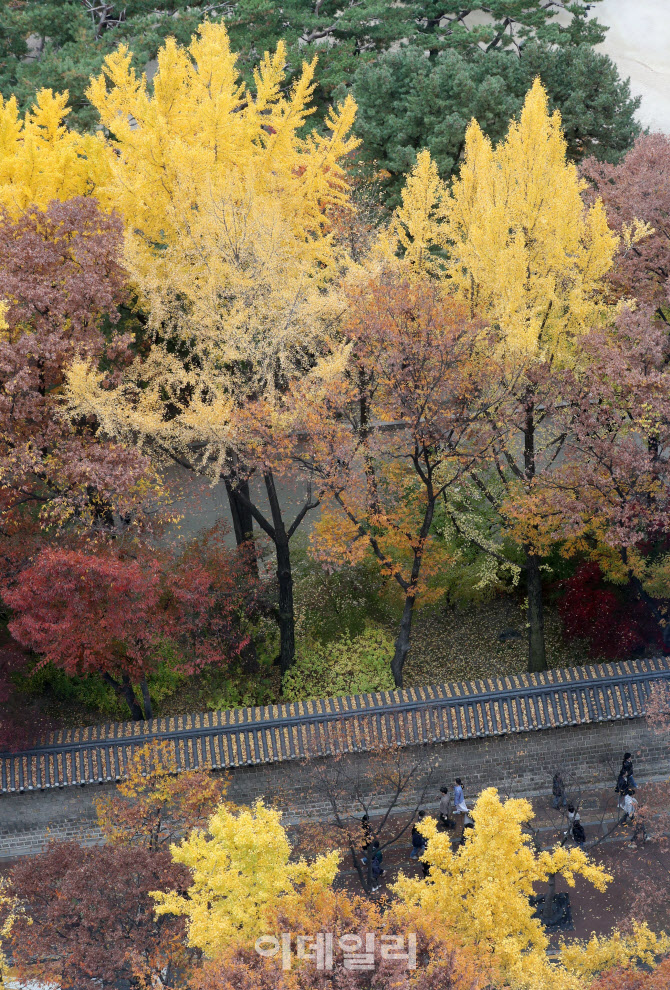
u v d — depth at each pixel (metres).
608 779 35.72
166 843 30.67
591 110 52.97
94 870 25.73
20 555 33.91
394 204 51.06
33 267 32.41
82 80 50.09
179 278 33.22
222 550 37.00
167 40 34.19
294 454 34.44
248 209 34.06
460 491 37.25
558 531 34.62
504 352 33.50
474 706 33.97
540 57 53.19
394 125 50.94
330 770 34.28
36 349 31.34
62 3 58.62
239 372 34.22
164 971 26.44
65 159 36.03
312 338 33.91
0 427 31.78
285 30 61.53
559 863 24.27
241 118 36.44
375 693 34.69
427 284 34.12
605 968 24.89
